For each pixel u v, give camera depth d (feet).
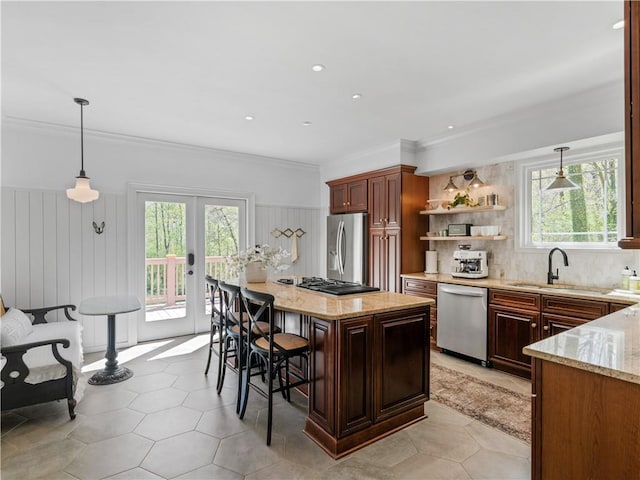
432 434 7.66
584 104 9.69
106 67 8.12
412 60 7.82
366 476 6.30
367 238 15.88
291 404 9.11
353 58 7.73
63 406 8.96
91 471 6.42
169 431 7.77
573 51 7.41
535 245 12.42
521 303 10.60
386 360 7.58
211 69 8.23
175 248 15.01
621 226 10.46
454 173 14.57
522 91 9.45
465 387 10.05
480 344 11.57
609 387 4.09
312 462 6.70
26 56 7.61
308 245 18.98
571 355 4.43
